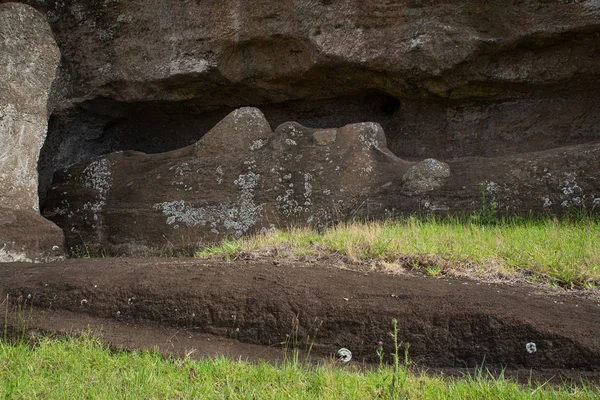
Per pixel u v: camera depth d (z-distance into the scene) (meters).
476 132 9.59
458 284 4.97
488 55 8.90
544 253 5.50
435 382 4.03
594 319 4.28
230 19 9.89
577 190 7.30
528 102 9.25
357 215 8.09
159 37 10.41
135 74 10.59
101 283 5.57
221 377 4.26
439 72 9.05
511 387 3.84
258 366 4.41
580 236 6.05
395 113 10.26
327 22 9.41
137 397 4.02
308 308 4.83
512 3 8.53
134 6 10.48
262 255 6.13
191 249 8.55
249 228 8.41
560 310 4.42
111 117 11.38
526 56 8.83
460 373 4.32
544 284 5.03
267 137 9.12
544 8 8.38
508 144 9.34
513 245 5.82
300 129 8.94
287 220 8.32
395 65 9.22
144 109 11.20
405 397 3.86
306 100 10.62
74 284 5.64
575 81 8.81
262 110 11.02
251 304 4.98
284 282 5.09
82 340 5.04
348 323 4.70
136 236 9.02
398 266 5.50
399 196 8.05
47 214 9.82
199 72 10.22
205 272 5.48
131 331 5.16
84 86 10.84
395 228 6.98
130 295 5.39
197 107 11.13
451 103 9.66
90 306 5.47
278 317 4.87
